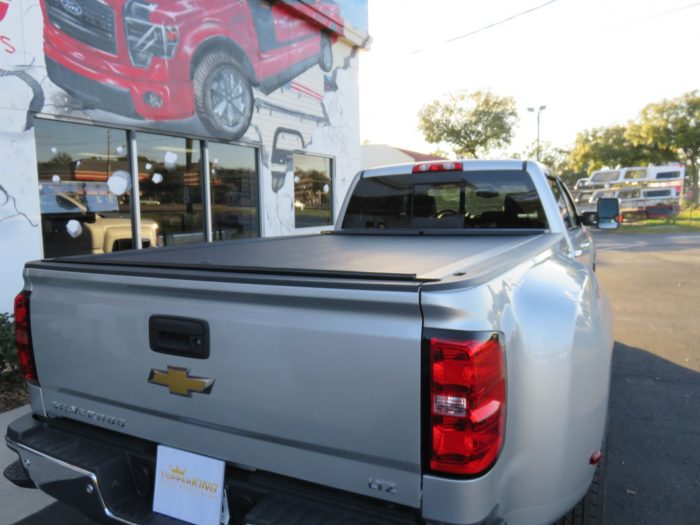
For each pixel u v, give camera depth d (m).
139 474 2.10
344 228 4.77
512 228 4.09
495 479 1.54
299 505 1.70
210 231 7.98
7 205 5.32
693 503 2.92
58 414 2.31
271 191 9.15
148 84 6.75
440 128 37.00
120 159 6.62
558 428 1.77
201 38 7.47
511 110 36.88
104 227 6.46
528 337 1.70
